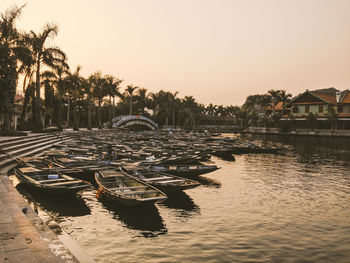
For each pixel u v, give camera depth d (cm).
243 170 2300
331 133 6488
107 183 1304
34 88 3603
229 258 813
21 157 1902
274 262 799
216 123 12581
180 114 9162
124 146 3120
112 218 1071
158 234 959
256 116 9088
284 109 8188
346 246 915
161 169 1703
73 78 4747
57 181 1272
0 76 2359
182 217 1131
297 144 4916
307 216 1195
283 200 1431
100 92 6044
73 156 2166
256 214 1207
